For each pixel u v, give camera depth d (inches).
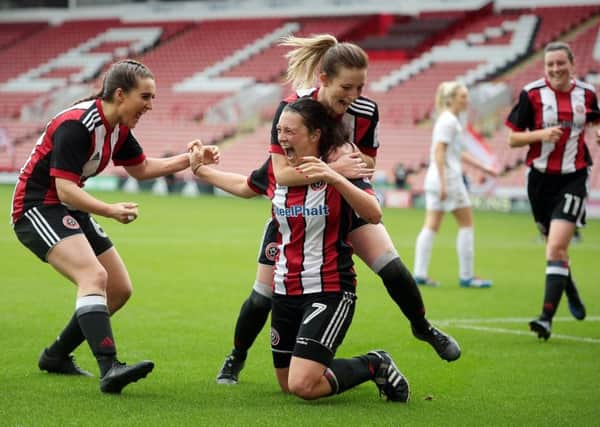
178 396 601.0
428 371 700.7
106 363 584.1
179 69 3917.3
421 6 3730.3
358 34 3828.7
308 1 3961.6
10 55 4298.7
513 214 2598.4
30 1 4630.9
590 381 671.8
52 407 563.2
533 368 714.8
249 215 2367.1
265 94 3481.8
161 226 2041.1
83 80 4008.4
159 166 669.3
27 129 3838.6
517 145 839.1
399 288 597.3
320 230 565.6
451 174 1176.8
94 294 591.2
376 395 617.3
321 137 561.0
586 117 839.1
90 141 598.5
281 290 579.2
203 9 4195.4
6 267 1312.7
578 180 843.4
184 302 1033.5
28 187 609.0
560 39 3329.2
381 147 3161.9
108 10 4389.8
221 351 761.0
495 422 551.8
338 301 566.6
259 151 3346.5
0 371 666.8
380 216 557.6
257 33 3973.9
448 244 1786.4
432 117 3213.6
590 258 1576.0
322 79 565.6
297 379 557.6
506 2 3599.9
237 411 562.3
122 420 535.8
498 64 3316.9
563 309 1037.8
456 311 1003.9
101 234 644.7
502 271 1390.3
